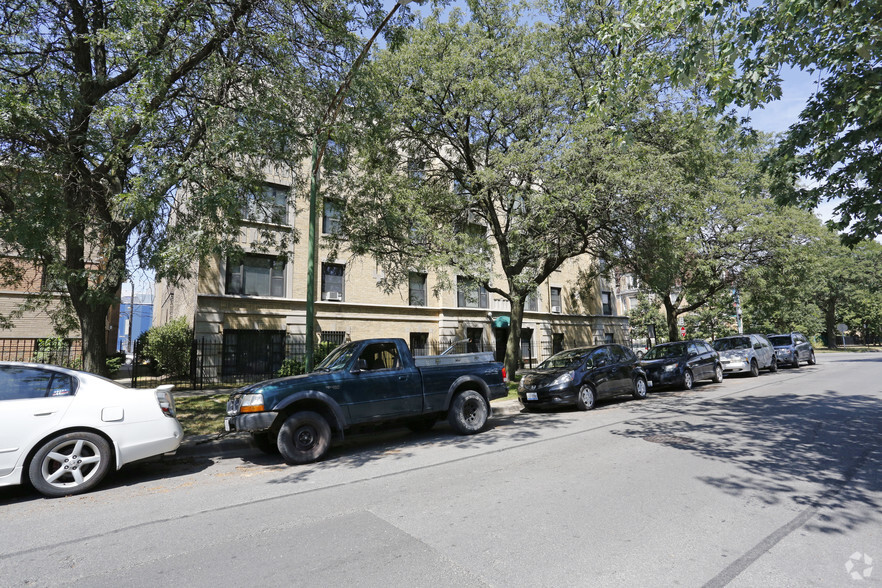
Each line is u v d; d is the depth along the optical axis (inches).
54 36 318.0
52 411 206.7
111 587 121.8
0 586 123.3
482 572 124.6
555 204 463.2
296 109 368.5
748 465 222.5
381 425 311.1
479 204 617.6
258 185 353.1
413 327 880.9
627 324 1316.4
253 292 717.3
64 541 154.4
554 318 1128.8
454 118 541.6
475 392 336.2
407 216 500.1
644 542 141.3
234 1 339.9
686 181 599.8
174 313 888.3
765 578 119.0
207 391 555.5
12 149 292.5
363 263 828.0
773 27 242.7
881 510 164.1
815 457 234.7
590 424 348.8
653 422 344.2
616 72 270.4
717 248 733.9
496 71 536.1
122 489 216.8
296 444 260.5
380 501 187.8
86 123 304.2
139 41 274.2
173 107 346.6
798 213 729.6
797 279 775.1
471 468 234.7
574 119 539.8
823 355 1408.7
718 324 1456.7
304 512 177.6
